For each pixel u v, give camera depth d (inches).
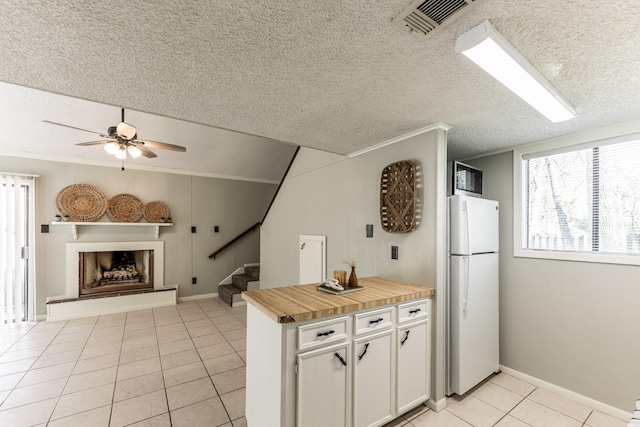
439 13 41.5
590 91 65.7
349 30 45.2
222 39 47.3
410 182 94.3
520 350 104.7
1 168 151.2
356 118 83.2
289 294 77.0
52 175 163.2
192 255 207.6
